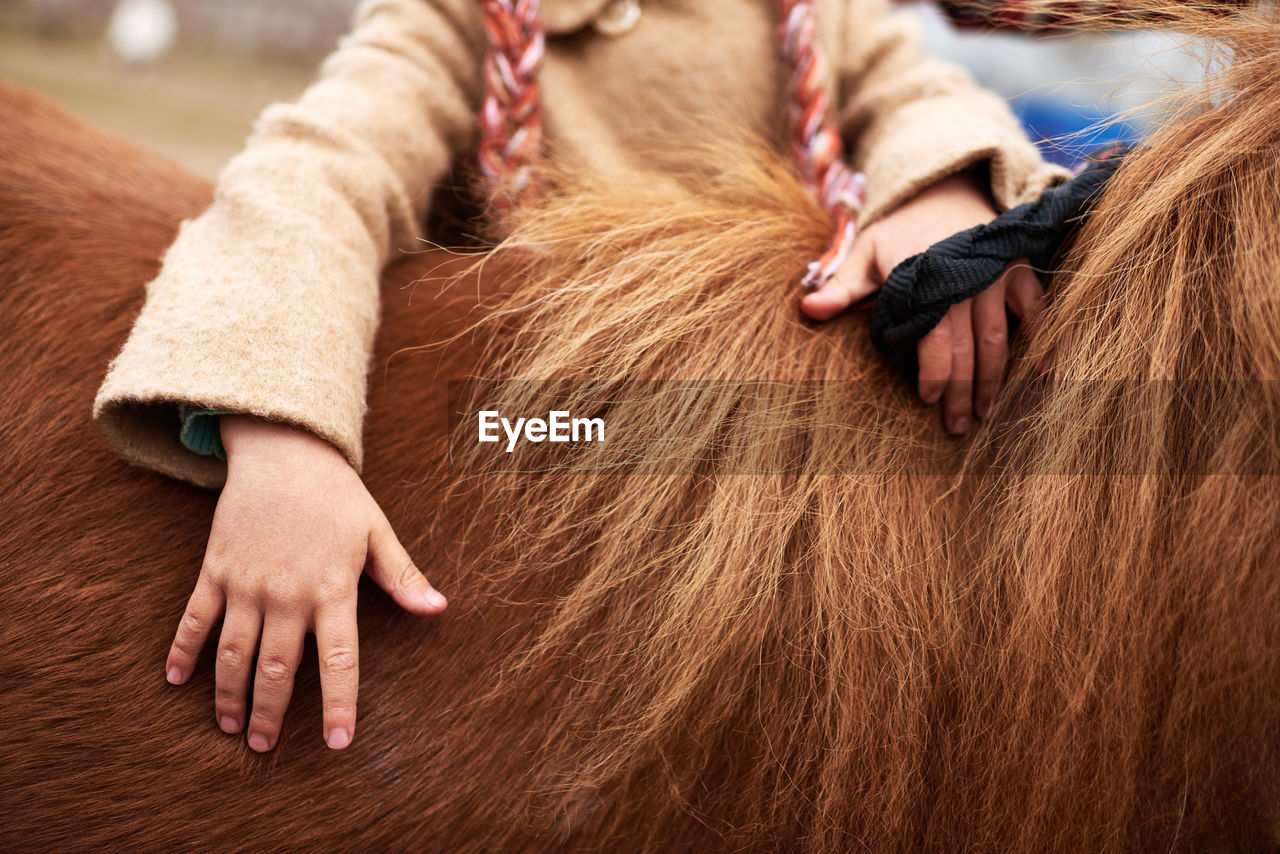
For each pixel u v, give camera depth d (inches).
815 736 29.1
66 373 31.0
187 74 160.6
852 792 29.0
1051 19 34.1
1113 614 28.7
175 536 29.9
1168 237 29.6
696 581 29.2
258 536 28.1
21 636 29.2
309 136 31.9
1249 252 28.6
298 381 28.4
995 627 29.3
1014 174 31.7
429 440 30.8
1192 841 29.3
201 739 28.9
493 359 31.3
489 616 29.8
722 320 31.1
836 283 31.3
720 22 36.3
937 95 35.4
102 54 165.3
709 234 32.4
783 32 35.5
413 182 33.8
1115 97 32.0
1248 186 29.2
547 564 29.9
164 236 33.9
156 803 28.8
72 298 31.8
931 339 29.7
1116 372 29.3
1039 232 29.8
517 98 34.0
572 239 32.2
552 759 29.4
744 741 29.4
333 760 29.1
